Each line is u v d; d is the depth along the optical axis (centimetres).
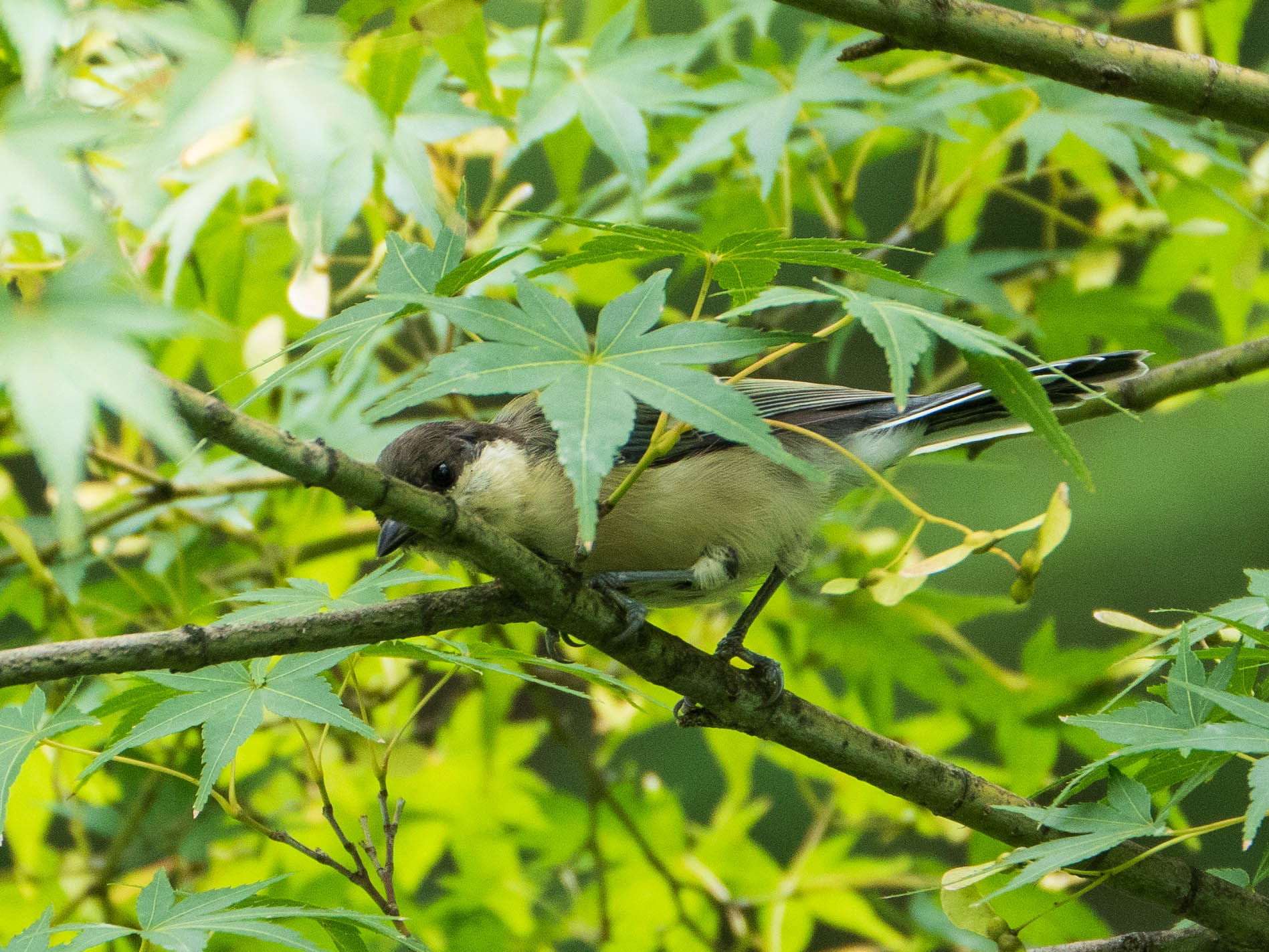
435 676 1074
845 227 948
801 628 978
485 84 751
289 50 379
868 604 947
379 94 671
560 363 468
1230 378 785
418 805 983
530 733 1012
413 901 1038
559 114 782
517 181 1562
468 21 650
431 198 460
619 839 1016
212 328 328
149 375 300
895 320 461
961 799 625
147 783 899
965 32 611
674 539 745
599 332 487
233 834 936
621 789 1029
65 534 279
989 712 950
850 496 962
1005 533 605
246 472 901
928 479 1666
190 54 362
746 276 539
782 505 753
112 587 962
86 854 912
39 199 311
